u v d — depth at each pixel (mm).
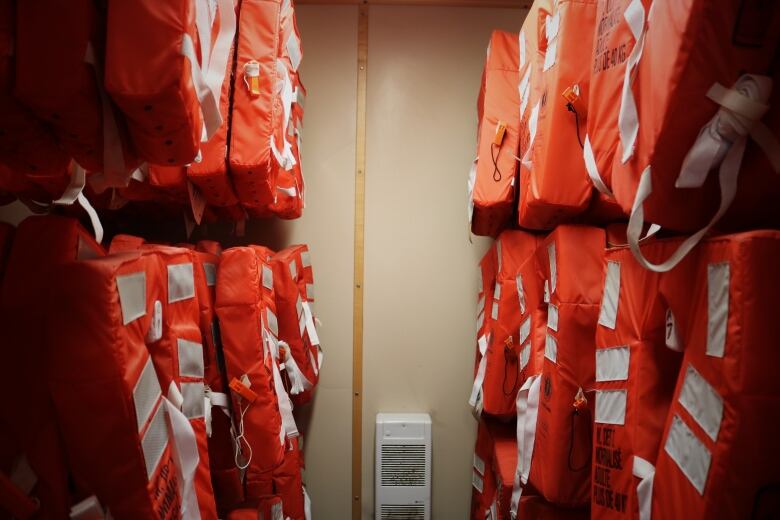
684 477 609
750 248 527
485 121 1541
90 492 629
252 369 1254
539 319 1383
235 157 1186
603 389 898
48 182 862
